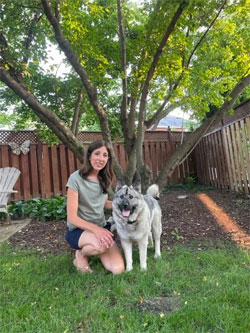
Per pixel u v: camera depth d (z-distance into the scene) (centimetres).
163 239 438
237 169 776
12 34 546
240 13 458
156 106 789
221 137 869
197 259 344
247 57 512
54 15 504
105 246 310
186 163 1092
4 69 467
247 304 232
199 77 508
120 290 266
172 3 400
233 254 358
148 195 391
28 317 228
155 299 254
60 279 299
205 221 522
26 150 840
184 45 485
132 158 538
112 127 792
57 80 652
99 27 546
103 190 340
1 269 336
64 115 690
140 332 203
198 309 226
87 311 231
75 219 314
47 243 447
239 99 953
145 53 506
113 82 691
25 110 751
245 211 571
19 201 770
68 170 899
